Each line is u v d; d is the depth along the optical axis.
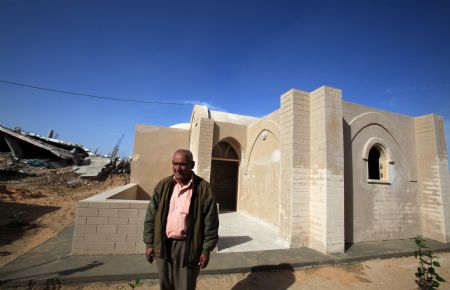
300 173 7.24
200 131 11.45
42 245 6.08
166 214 3.18
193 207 3.15
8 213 9.92
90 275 4.52
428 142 8.90
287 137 7.56
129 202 5.73
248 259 5.84
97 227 5.57
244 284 4.88
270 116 9.87
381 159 8.66
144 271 4.76
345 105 7.95
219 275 5.17
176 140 14.11
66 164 22.16
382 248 7.16
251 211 10.95
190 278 3.07
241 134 12.41
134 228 5.71
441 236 8.26
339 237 6.64
